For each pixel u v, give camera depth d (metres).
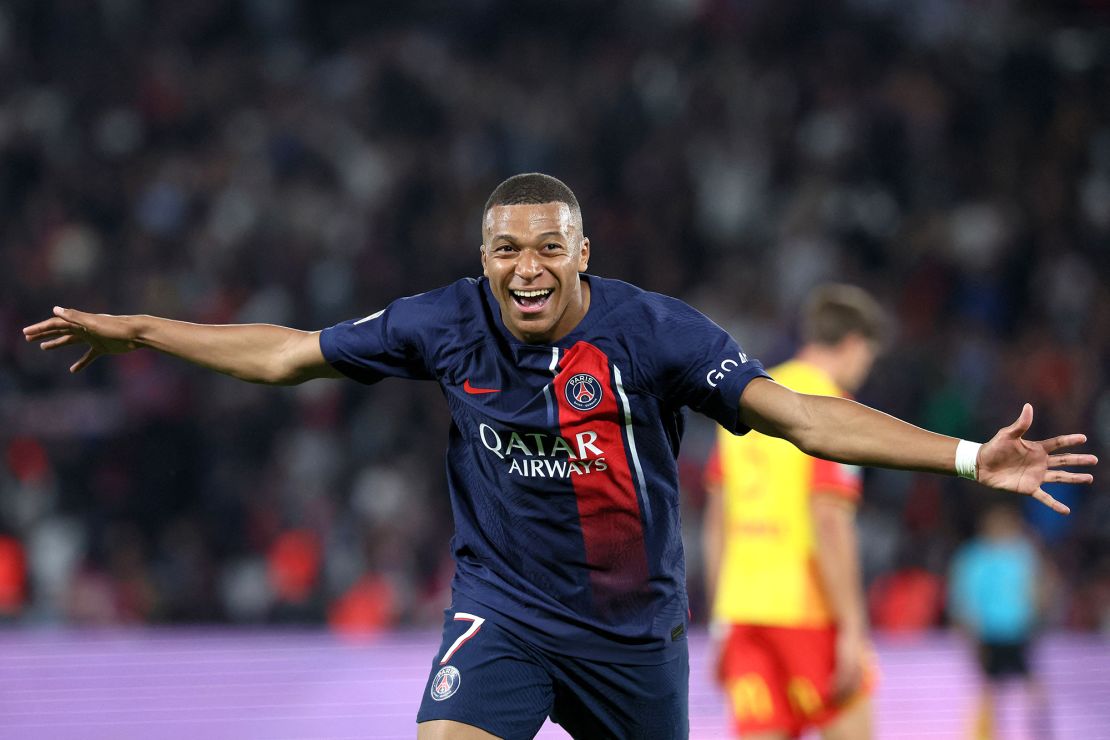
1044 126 65.56
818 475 20.41
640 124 64.06
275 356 15.07
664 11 68.88
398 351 14.79
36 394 51.06
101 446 48.78
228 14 69.31
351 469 49.31
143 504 47.88
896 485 47.53
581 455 14.10
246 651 39.34
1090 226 61.47
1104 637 44.22
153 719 30.58
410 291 57.62
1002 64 67.31
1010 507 33.91
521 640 14.60
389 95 64.75
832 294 21.84
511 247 13.81
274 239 58.16
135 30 68.19
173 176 61.75
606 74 66.88
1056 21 69.25
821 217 59.31
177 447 48.94
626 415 14.04
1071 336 56.53
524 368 14.18
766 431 13.78
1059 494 48.22
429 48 68.06
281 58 68.44
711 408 13.95
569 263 13.85
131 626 44.34
